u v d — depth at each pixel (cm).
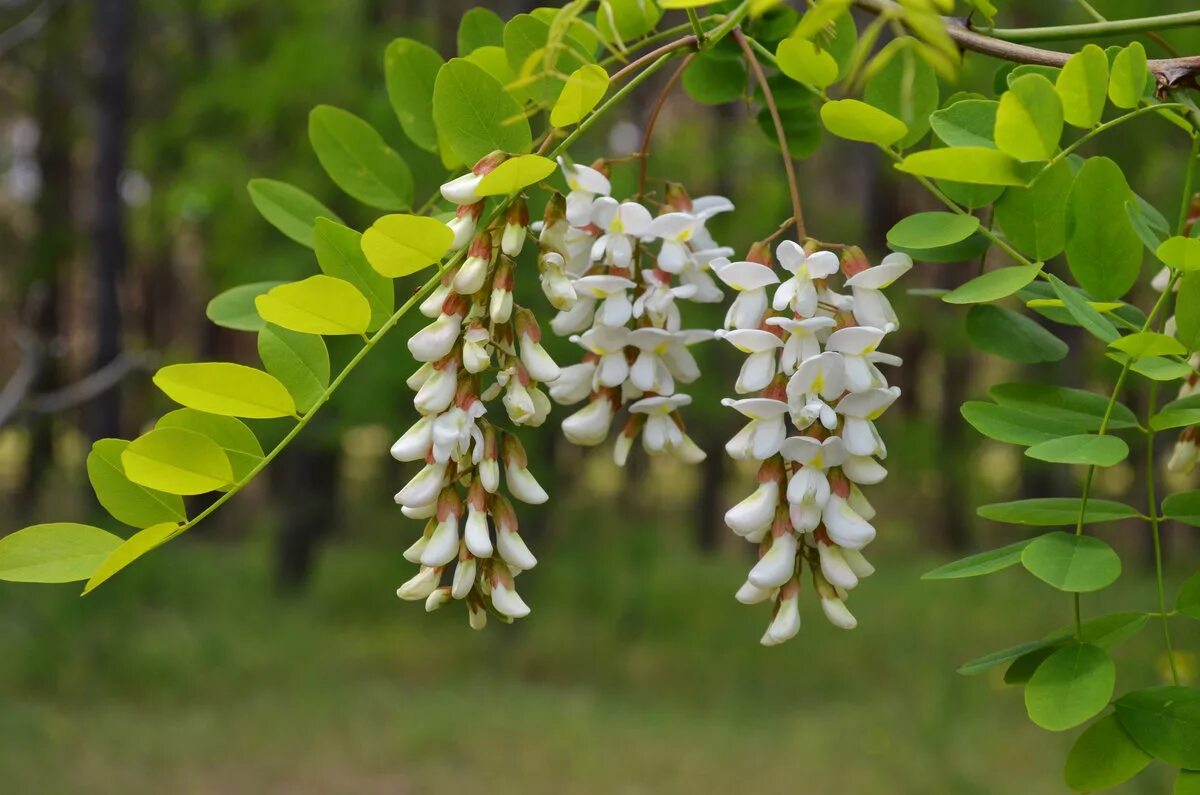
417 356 159
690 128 1336
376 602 1630
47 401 546
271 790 934
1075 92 166
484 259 157
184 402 158
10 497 2144
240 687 1211
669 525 2483
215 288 1198
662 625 1526
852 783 923
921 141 204
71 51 1592
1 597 1258
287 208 225
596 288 170
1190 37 788
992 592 1658
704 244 177
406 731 1078
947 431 1675
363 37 1186
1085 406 179
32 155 1831
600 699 1223
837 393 155
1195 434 192
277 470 1759
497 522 162
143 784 930
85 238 1666
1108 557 154
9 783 912
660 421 177
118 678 1180
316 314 157
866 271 157
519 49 187
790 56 186
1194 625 828
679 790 931
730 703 1212
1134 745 163
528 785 951
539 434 1212
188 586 1542
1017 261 179
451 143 164
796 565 166
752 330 158
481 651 1382
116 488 163
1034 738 981
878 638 1459
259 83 1155
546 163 151
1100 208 174
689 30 214
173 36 1592
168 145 1339
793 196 167
